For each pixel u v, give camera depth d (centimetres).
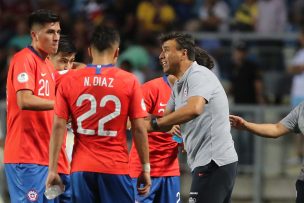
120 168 2427
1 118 4381
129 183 2445
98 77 2414
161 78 2991
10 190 2744
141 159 2442
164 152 2989
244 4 5366
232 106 4325
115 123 2417
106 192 2423
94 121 2411
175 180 3016
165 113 2741
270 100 5103
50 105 2628
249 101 4803
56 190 2423
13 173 2717
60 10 5481
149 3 5403
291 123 2698
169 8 5431
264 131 2705
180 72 2612
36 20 2684
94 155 2417
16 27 5425
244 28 5319
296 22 5553
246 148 4356
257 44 5231
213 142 2589
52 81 2744
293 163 4328
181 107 2509
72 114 2428
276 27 5319
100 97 2411
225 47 5219
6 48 5284
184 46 2598
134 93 2422
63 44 2827
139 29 5269
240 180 4375
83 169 2417
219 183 2591
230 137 2620
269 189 4356
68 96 2417
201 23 5391
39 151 2708
